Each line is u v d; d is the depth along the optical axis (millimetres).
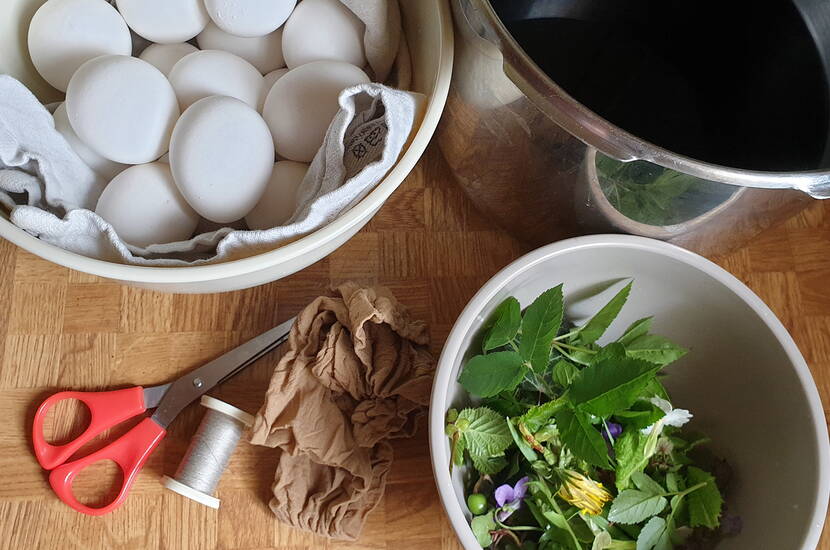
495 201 649
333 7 641
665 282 597
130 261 552
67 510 630
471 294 710
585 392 511
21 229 524
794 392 542
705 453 622
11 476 633
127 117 567
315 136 616
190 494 612
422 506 644
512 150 566
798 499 525
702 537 583
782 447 553
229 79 623
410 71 687
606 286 618
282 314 690
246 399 666
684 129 690
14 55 642
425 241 721
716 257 729
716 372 621
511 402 576
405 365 623
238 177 568
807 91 648
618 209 573
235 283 581
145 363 670
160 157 613
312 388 622
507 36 488
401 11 688
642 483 556
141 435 632
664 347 591
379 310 605
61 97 685
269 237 542
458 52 580
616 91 702
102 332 674
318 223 550
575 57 708
